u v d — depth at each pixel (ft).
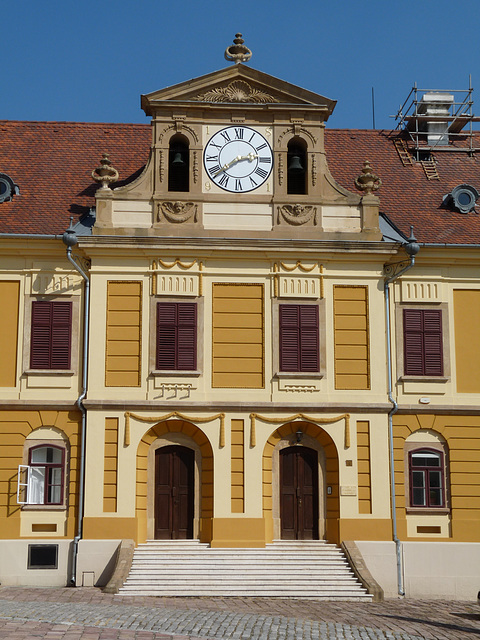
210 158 110.42
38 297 107.86
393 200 121.80
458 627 82.48
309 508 107.65
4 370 106.32
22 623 73.41
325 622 80.64
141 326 106.83
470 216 118.73
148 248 107.24
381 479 105.81
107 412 104.63
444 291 111.24
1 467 104.27
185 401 105.29
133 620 76.89
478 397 109.40
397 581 103.19
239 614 82.43
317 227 109.81
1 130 128.98
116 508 102.73
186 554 101.04
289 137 111.55
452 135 140.77
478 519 106.52
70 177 121.39
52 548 102.53
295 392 106.83
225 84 111.75
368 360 108.27
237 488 104.58
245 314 108.17
